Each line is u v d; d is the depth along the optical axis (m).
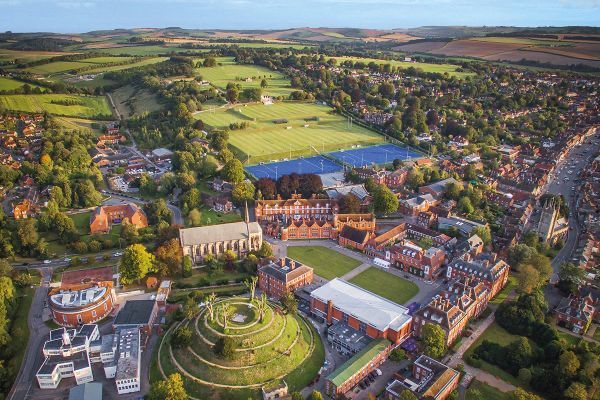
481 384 171.00
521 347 177.62
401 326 190.38
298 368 175.12
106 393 165.38
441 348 180.50
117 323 193.75
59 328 195.00
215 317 185.25
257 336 176.50
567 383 163.75
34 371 174.88
